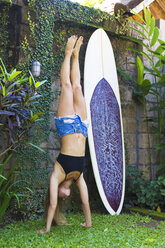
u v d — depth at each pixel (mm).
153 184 4867
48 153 4301
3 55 4160
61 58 4691
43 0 4281
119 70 5238
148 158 5523
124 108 5449
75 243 2932
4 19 4191
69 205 4629
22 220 3980
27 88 3627
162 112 5773
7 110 3510
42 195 4156
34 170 4117
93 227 3633
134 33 5578
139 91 5590
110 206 4484
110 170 4676
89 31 5129
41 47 4246
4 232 3316
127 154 5367
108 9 5629
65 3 4617
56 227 3566
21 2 4164
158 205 5000
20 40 4105
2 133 3752
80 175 3594
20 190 3982
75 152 3510
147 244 3027
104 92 4906
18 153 4012
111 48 5125
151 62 5770
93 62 4863
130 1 5527
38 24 4238
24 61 4102
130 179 5227
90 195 4926
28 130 3734
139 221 4227
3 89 3219
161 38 6000
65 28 4797
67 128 3516
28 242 2908
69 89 3570
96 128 4672
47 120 4270
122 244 2949
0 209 3488
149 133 5609
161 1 6023
